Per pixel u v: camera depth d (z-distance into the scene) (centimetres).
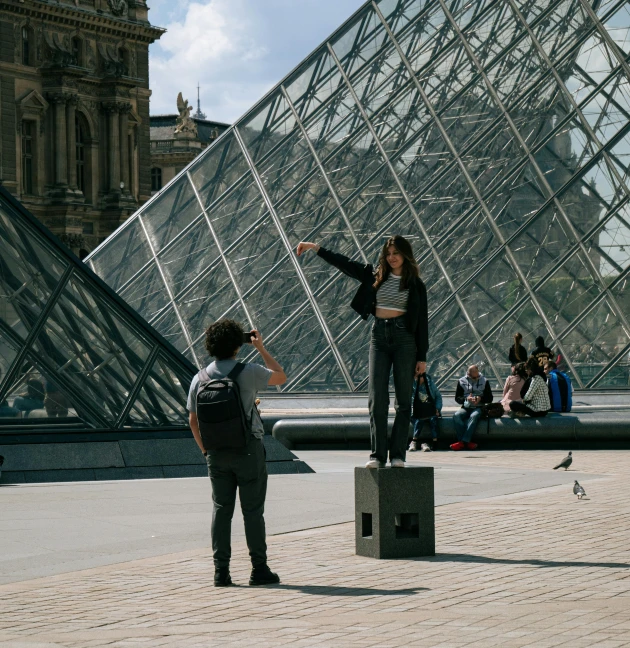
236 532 1698
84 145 13312
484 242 4297
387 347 1495
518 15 4741
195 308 4634
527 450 3425
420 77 4791
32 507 1983
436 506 1970
